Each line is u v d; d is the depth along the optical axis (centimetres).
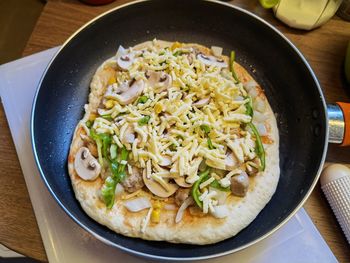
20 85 29
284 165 25
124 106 25
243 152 24
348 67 28
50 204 24
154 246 22
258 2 33
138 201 23
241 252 23
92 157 23
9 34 44
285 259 23
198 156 23
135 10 28
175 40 30
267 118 26
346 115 25
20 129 27
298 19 30
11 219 24
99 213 22
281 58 28
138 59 27
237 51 30
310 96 25
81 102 27
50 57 30
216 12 28
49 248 23
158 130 24
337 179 24
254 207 23
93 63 29
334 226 24
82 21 31
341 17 32
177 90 26
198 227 22
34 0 46
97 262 22
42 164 22
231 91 26
